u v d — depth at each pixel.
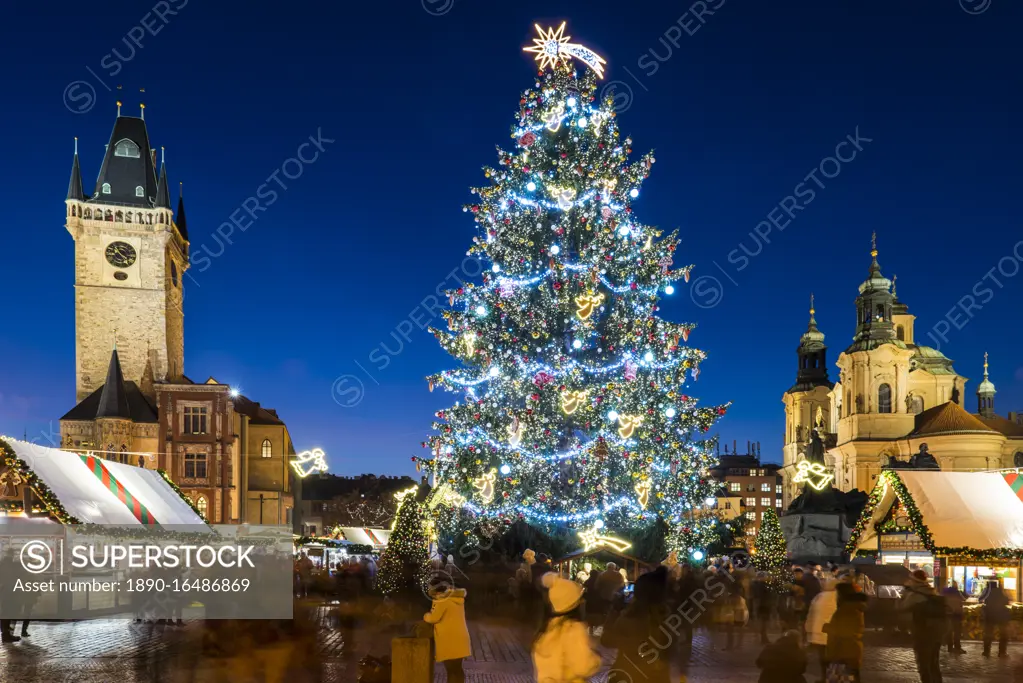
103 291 91.94
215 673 17.53
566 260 36.34
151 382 90.81
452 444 36.44
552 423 35.19
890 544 30.78
